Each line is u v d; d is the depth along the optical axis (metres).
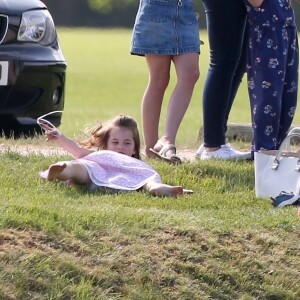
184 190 23.28
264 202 22.61
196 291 18.25
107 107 64.06
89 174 22.98
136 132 24.20
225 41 27.00
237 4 26.81
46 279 17.33
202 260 18.81
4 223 18.41
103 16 190.75
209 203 22.14
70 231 18.64
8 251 17.66
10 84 28.11
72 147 23.67
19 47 28.45
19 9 28.77
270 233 19.94
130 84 87.25
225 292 18.50
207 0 26.86
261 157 23.05
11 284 17.06
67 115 55.53
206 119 27.58
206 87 27.47
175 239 19.08
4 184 22.64
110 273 17.88
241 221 20.27
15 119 28.62
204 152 27.73
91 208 20.23
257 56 26.53
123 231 18.97
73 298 17.25
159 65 27.61
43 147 28.86
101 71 101.94
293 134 22.95
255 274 18.94
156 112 27.77
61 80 29.55
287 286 18.92
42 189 22.38
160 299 17.88
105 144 24.11
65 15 187.38
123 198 21.94
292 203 22.16
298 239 19.91
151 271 18.23
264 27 26.41
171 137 26.86
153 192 22.72
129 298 17.62
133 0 190.12
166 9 27.27
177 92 27.31
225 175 25.00
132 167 23.23
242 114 58.12
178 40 27.31
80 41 151.50
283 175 22.75
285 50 26.61
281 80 26.58
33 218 18.70
